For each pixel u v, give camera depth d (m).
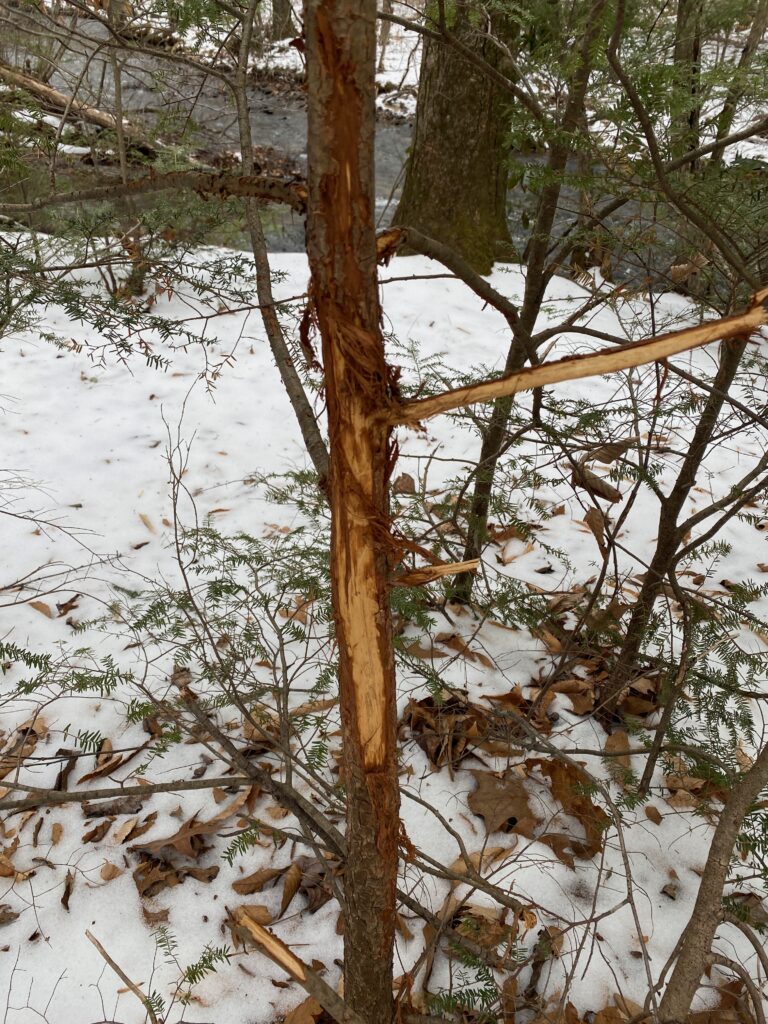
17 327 2.01
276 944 0.79
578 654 2.18
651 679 2.20
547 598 2.49
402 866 1.75
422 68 4.71
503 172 4.88
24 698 2.13
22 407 3.54
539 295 2.00
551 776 1.95
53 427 3.44
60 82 6.19
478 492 2.27
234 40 2.36
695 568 2.75
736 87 1.37
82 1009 1.50
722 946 1.63
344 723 0.97
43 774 1.96
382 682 0.93
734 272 1.62
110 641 2.34
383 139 8.22
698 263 1.62
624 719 2.11
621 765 1.86
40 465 3.19
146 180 0.97
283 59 7.72
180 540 2.80
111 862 1.77
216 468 3.23
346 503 0.83
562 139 1.31
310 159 0.68
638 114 1.09
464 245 4.93
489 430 2.15
